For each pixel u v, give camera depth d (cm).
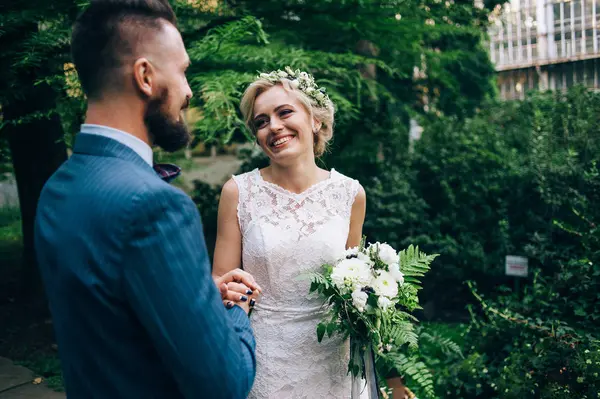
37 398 369
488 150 593
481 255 535
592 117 542
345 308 181
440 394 356
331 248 200
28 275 576
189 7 430
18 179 563
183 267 103
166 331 101
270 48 437
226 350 106
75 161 113
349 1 457
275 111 197
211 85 367
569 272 380
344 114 475
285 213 202
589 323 358
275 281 199
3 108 451
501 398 308
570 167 506
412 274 197
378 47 530
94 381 106
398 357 274
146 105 113
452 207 577
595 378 282
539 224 528
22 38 394
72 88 376
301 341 197
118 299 103
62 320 106
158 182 108
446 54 574
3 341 480
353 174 598
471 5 578
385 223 541
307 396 197
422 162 597
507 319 353
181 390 105
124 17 110
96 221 103
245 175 211
